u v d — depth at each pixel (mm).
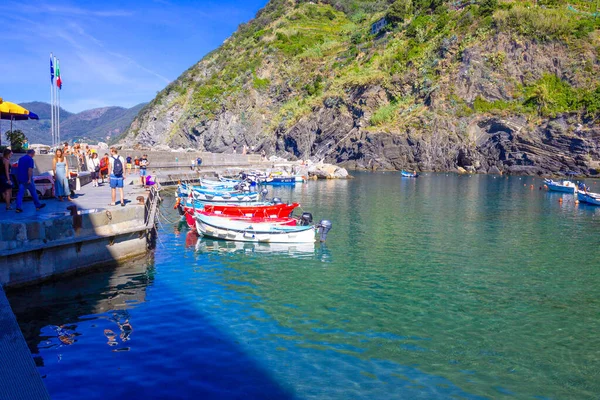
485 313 11930
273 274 15141
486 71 82375
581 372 8867
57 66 41594
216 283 13938
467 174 76438
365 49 107438
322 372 8516
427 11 102875
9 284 12266
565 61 79250
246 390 7777
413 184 55594
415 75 90125
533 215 30562
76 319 10734
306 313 11555
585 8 88938
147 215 19156
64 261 13695
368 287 13906
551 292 13844
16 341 5027
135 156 43906
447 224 26031
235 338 9891
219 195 33406
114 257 15516
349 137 91438
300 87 109750
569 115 73688
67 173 18531
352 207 33188
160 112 136000
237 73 120625
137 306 11711
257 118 110125
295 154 99438
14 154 25094
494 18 85375
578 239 22250
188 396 7527
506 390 8156
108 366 8461
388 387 8086
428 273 15656
